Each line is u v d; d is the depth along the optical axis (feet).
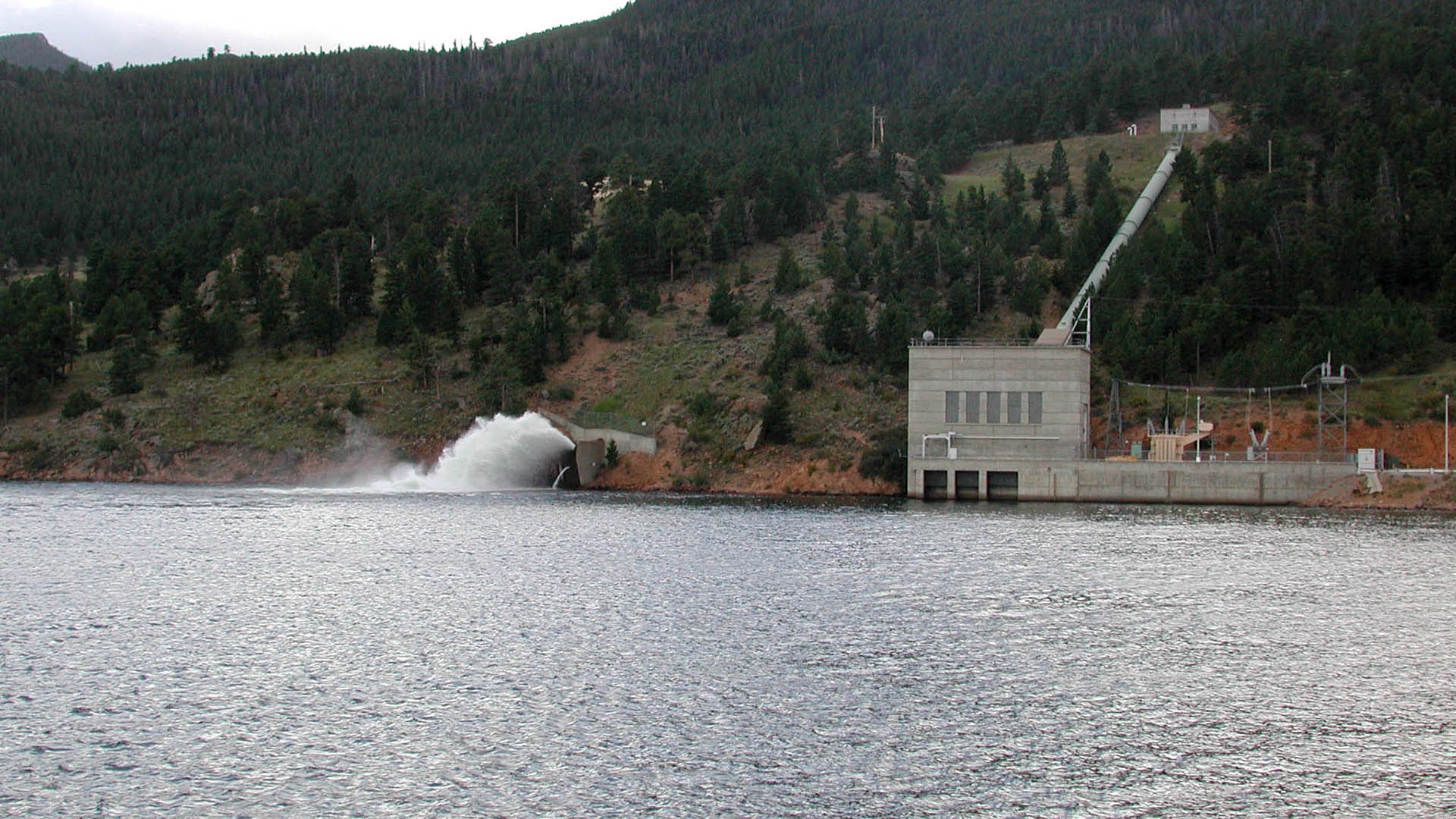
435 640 233.76
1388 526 425.28
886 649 228.43
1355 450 537.24
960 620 255.09
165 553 344.28
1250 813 155.63
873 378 625.41
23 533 385.91
